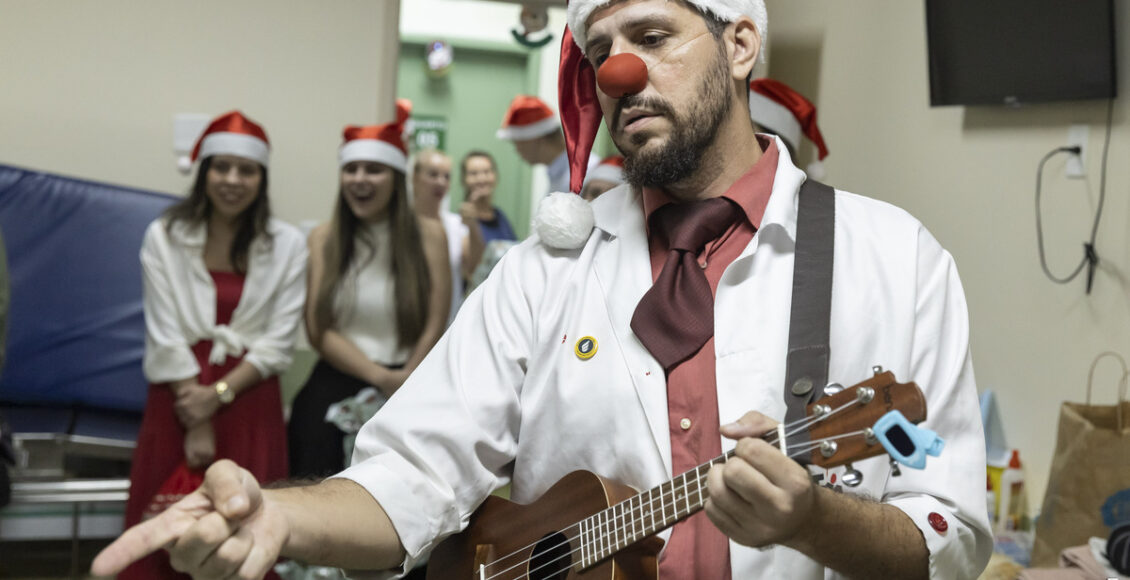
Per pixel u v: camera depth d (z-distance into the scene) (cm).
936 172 367
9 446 327
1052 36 306
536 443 139
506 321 144
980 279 342
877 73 407
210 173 348
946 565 117
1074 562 254
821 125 449
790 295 131
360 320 372
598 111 156
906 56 387
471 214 563
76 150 452
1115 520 261
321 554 120
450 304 394
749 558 122
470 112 723
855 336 128
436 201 502
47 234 420
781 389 127
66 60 450
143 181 457
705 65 133
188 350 338
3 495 321
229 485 101
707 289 132
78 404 416
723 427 106
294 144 470
